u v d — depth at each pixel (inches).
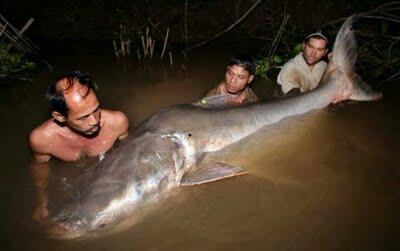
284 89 186.7
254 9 291.1
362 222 107.9
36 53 248.5
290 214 110.7
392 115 164.1
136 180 111.7
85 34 295.4
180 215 110.1
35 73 212.7
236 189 121.2
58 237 99.7
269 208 113.0
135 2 310.7
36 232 100.9
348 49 173.0
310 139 146.8
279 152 139.0
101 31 298.2
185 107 138.6
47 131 122.0
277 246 99.7
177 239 101.5
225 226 106.2
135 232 103.4
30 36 285.9
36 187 116.3
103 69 221.6
